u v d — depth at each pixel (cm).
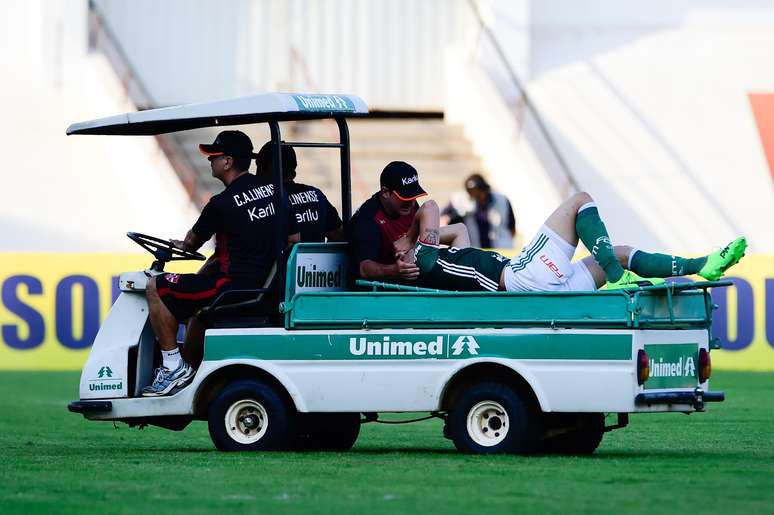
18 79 8612
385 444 3653
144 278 3438
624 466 2970
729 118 8850
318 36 9188
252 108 3341
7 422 4359
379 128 8506
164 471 2919
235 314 3362
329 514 2339
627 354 3009
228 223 3347
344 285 3428
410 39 9238
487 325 3114
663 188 8756
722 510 2366
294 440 3284
